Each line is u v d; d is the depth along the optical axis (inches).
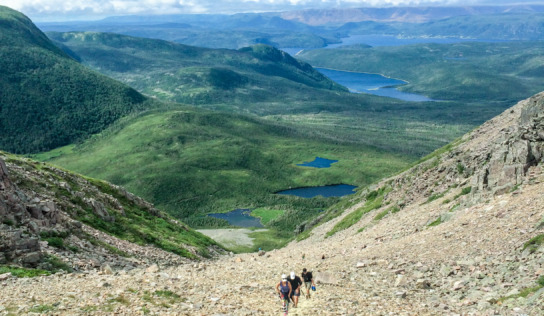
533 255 1073.5
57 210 1964.8
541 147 1802.4
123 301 1019.9
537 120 1955.0
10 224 1573.6
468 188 2146.9
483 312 901.2
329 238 3410.4
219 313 983.0
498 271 1091.9
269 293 1240.8
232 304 1079.0
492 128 3582.7
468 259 1237.1
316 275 1403.8
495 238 1294.3
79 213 2386.8
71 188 2716.5
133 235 2566.4
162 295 1107.9
